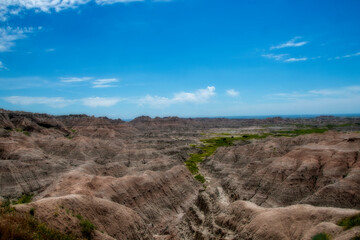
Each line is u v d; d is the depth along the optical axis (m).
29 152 91.50
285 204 63.53
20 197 72.88
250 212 45.56
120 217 46.97
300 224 39.00
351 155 69.12
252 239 40.25
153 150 121.75
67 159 108.75
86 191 56.22
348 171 64.19
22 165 82.38
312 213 39.84
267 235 39.06
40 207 36.72
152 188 71.50
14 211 33.44
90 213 43.25
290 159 74.88
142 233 49.41
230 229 46.56
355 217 36.06
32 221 32.56
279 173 70.94
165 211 68.62
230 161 105.75
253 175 74.38
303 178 67.19
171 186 77.50
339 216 37.56
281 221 40.06
